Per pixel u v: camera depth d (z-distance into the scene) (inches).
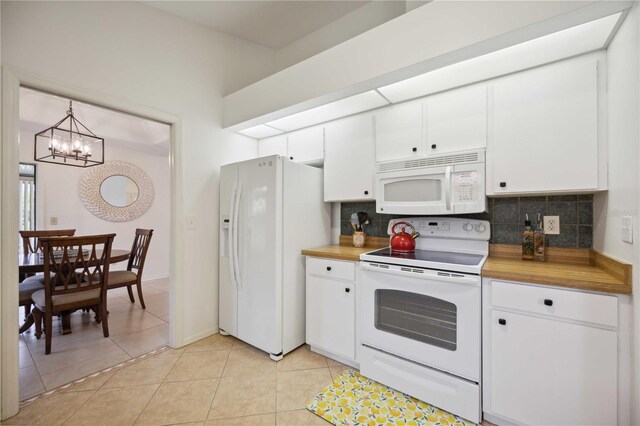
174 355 88.9
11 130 61.9
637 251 43.4
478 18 55.8
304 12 101.3
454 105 73.6
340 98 81.0
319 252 87.0
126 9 83.4
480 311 59.2
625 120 47.9
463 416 60.2
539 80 62.6
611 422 47.3
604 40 53.6
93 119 155.1
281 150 114.0
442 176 74.3
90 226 165.8
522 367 54.7
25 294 99.6
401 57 65.4
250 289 92.6
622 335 46.4
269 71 125.2
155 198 193.6
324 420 61.1
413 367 67.4
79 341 98.2
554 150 60.7
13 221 62.1
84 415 62.3
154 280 188.9
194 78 99.9
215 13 98.3
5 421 60.4
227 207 101.3
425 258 71.9
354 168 92.7
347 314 80.7
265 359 86.7
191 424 59.8
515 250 75.5
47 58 68.2
